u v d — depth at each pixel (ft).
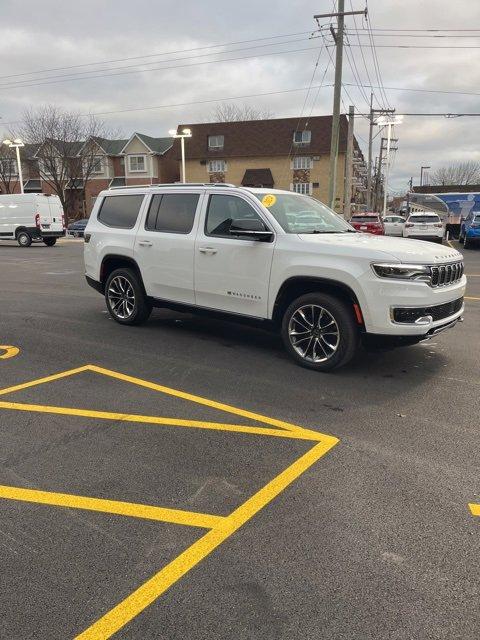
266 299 18.28
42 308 29.58
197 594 7.64
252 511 9.73
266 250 17.93
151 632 6.98
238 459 11.73
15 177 178.91
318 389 16.12
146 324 25.13
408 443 12.52
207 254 19.72
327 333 17.24
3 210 82.43
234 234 18.26
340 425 13.55
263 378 17.13
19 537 8.98
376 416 14.10
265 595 7.63
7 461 11.64
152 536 9.00
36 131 151.94
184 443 12.53
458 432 13.12
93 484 10.68
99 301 31.89
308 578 7.97
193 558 8.42
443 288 16.37
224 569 8.17
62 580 7.93
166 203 21.86
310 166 157.89
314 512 9.69
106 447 12.32
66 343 21.65
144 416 14.12
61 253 69.77
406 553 8.54
